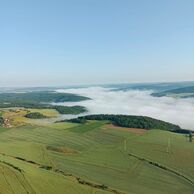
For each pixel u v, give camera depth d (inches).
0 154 6264.8
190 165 6097.4
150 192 4766.2
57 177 4911.4
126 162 6230.3
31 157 6259.8
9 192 4079.7
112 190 4648.1
